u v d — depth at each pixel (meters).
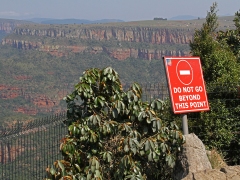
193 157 6.69
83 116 6.91
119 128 6.51
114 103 6.64
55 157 8.11
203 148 6.88
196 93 7.21
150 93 7.73
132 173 6.25
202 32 9.59
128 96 6.71
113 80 6.81
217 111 8.12
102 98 6.71
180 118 8.17
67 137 6.60
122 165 6.26
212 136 8.10
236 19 12.00
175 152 6.93
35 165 7.82
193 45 9.52
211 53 9.12
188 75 7.20
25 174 7.59
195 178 6.15
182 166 6.72
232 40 11.31
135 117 6.71
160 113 7.94
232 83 8.45
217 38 11.46
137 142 6.33
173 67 7.12
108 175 6.59
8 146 7.36
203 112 8.14
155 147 6.46
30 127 7.78
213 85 8.56
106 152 6.43
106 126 6.50
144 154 6.53
